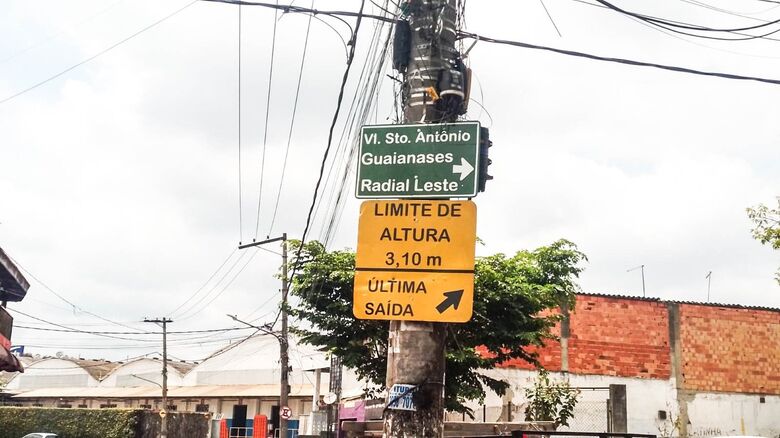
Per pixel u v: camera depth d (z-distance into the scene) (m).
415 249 6.66
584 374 22.77
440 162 6.80
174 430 41.06
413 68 7.32
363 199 6.85
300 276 14.29
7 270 13.98
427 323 6.52
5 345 13.45
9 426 40.72
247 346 51.69
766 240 18.47
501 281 13.97
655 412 23.02
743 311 24.42
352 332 14.12
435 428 6.34
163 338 42.56
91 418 39.25
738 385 23.80
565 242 14.94
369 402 19.33
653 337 23.59
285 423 27.98
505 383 15.24
